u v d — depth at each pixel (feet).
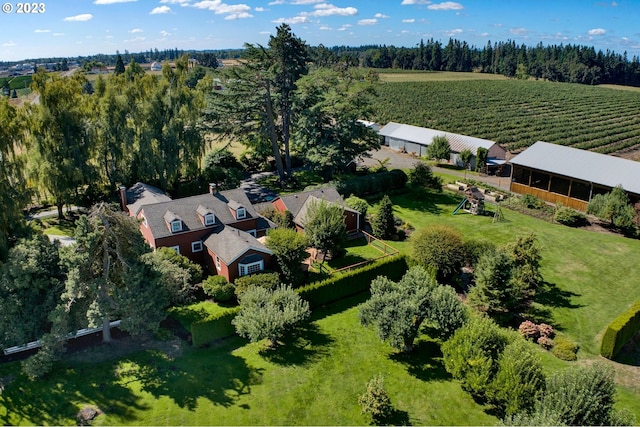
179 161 176.45
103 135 163.12
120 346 92.99
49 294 88.74
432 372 90.38
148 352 91.61
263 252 117.70
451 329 91.81
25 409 77.56
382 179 190.08
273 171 218.79
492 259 102.63
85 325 90.53
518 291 102.53
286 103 194.08
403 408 81.15
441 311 91.86
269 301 96.63
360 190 184.34
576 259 134.41
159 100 169.58
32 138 144.66
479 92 487.61
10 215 119.24
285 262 115.96
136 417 76.59
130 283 85.15
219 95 184.96
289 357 92.63
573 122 353.72
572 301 114.11
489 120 353.10
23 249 89.10
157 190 160.76
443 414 80.12
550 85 562.66
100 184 166.61
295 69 192.03
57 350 84.94
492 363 82.53
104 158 166.81
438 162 241.55
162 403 79.56
